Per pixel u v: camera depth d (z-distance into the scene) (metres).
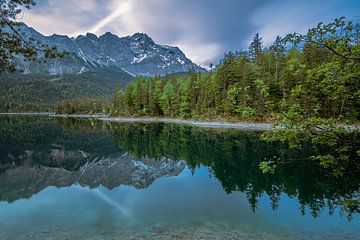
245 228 8.74
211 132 43.50
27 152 27.69
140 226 8.89
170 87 90.38
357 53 4.64
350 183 14.32
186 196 12.72
